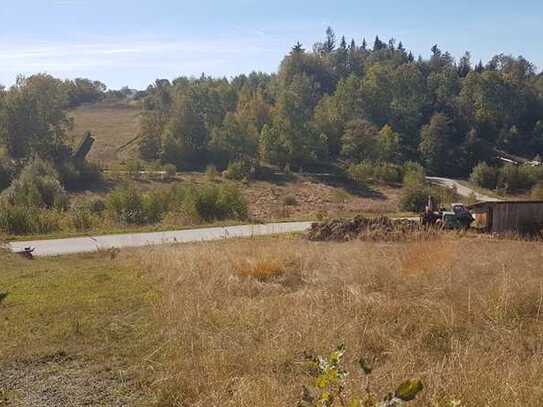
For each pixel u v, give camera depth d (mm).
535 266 8742
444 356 5012
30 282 9141
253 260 9180
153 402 4461
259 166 49562
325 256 9727
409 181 43156
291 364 4996
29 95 45344
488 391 4164
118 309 7121
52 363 5375
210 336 5660
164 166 48125
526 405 4000
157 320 6457
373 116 71250
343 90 70562
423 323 6027
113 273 9805
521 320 6184
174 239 15578
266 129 51875
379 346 5488
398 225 15922
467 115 75000
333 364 3154
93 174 42562
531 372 4523
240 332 5785
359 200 41062
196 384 4621
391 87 73250
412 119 71188
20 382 4934
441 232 15023
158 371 5039
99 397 4613
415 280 7582
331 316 6148
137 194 23750
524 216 18141
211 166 46844
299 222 21594
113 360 5402
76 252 13984
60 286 8680
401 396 2543
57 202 26578
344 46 109125
